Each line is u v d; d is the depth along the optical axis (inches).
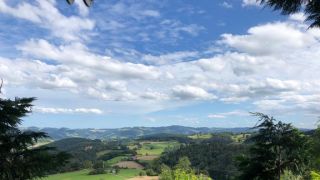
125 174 5467.5
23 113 474.9
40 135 477.4
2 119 459.5
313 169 536.4
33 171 450.6
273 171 543.8
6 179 438.6
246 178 553.9
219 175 3799.2
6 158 446.3
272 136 546.9
